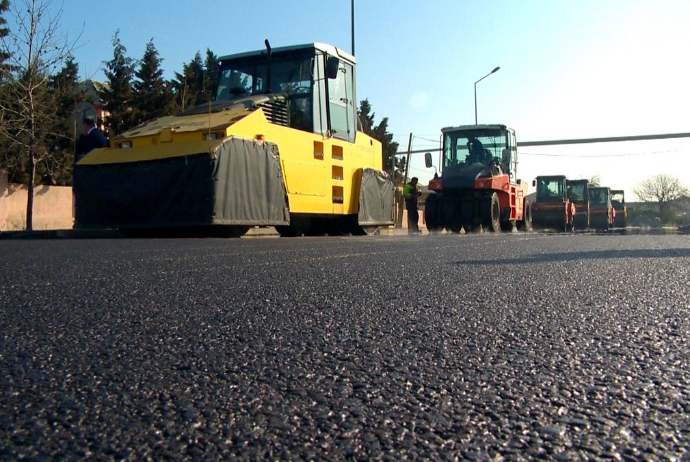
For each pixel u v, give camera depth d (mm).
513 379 1638
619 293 3283
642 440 1203
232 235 10453
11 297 3025
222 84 12297
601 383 1602
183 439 1181
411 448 1152
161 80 33156
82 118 12844
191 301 2949
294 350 1959
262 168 10461
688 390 1545
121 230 10602
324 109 12023
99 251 6121
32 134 19000
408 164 32500
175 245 7215
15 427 1228
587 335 2215
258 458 1098
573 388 1557
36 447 1126
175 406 1380
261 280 3803
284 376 1649
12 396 1435
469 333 2242
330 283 3670
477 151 18156
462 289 3420
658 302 2979
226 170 9750
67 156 24000
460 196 17516
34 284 3520
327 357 1870
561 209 27094
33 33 19156
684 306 2863
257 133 10445
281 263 4965
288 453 1121
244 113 10406
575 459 1106
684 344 2074
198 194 9602
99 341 2062
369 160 13773
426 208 17781
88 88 31188
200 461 1079
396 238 10609
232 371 1694
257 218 10375
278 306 2822
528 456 1119
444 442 1184
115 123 30984
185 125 10297
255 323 2412
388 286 3543
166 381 1588
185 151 9742
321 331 2266
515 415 1346
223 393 1487
